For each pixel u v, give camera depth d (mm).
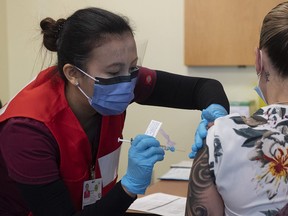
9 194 1367
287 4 913
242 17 2746
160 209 1735
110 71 1228
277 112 921
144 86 1578
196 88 1673
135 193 1196
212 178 920
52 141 1242
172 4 2934
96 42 1196
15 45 3252
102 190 1512
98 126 1441
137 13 3000
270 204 879
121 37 1210
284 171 883
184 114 2984
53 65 1421
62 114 1305
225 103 1568
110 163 1515
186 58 2879
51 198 1190
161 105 1692
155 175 3053
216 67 2891
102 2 3055
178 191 2021
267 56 922
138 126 3084
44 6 3166
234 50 2789
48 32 1343
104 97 1267
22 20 3217
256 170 883
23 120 1208
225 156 897
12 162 1186
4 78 3242
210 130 951
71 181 1351
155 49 2994
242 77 2848
